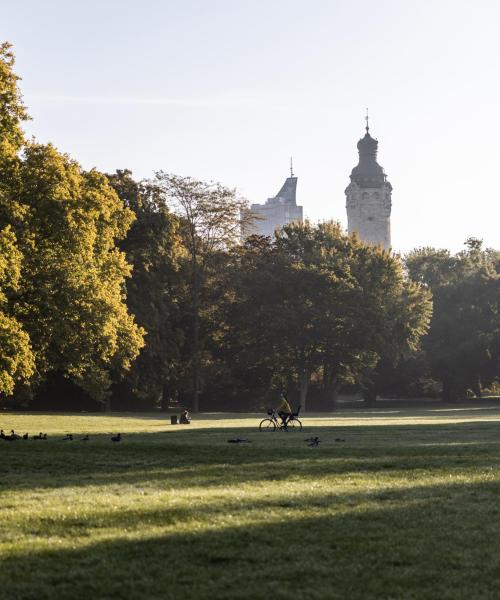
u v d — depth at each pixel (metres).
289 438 35.41
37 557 11.89
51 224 50.19
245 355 100.00
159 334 85.81
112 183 86.69
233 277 102.75
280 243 108.56
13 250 43.28
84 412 82.06
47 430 48.06
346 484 18.70
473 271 136.25
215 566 11.51
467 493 17.38
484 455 25.31
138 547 12.44
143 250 85.06
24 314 50.41
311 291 100.75
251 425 54.88
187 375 95.06
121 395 92.31
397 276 105.00
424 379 134.25
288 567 11.42
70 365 56.31
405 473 20.66
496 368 126.56
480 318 126.50
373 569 11.36
